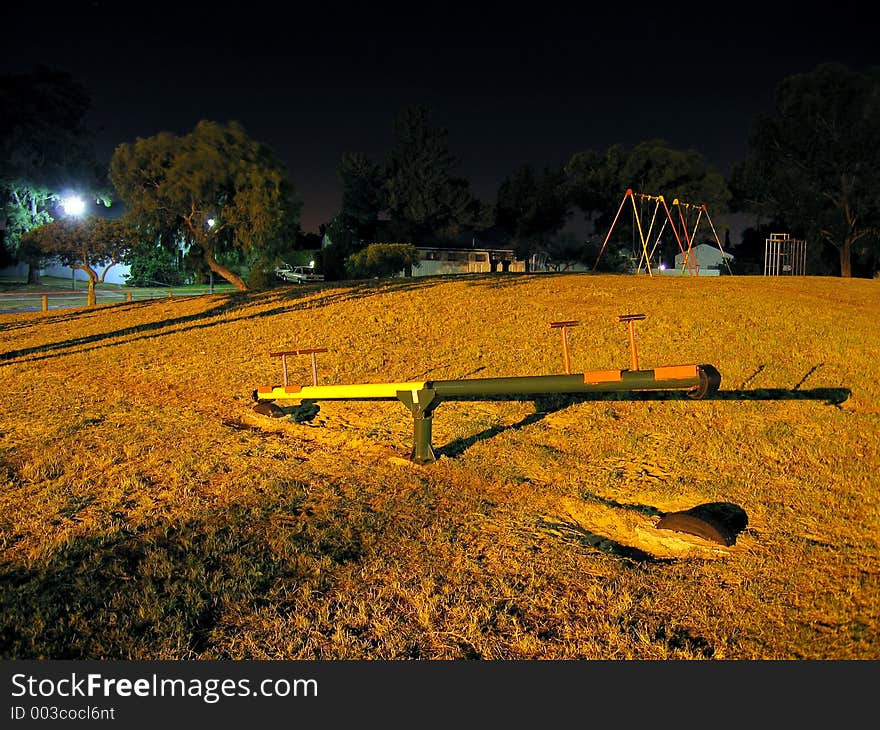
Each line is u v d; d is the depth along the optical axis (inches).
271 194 1486.2
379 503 249.9
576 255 2687.0
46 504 250.8
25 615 177.9
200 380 461.1
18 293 2127.2
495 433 330.3
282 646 167.3
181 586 190.1
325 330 590.9
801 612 177.9
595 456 297.6
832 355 443.8
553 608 182.1
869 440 304.3
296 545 213.8
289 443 325.1
